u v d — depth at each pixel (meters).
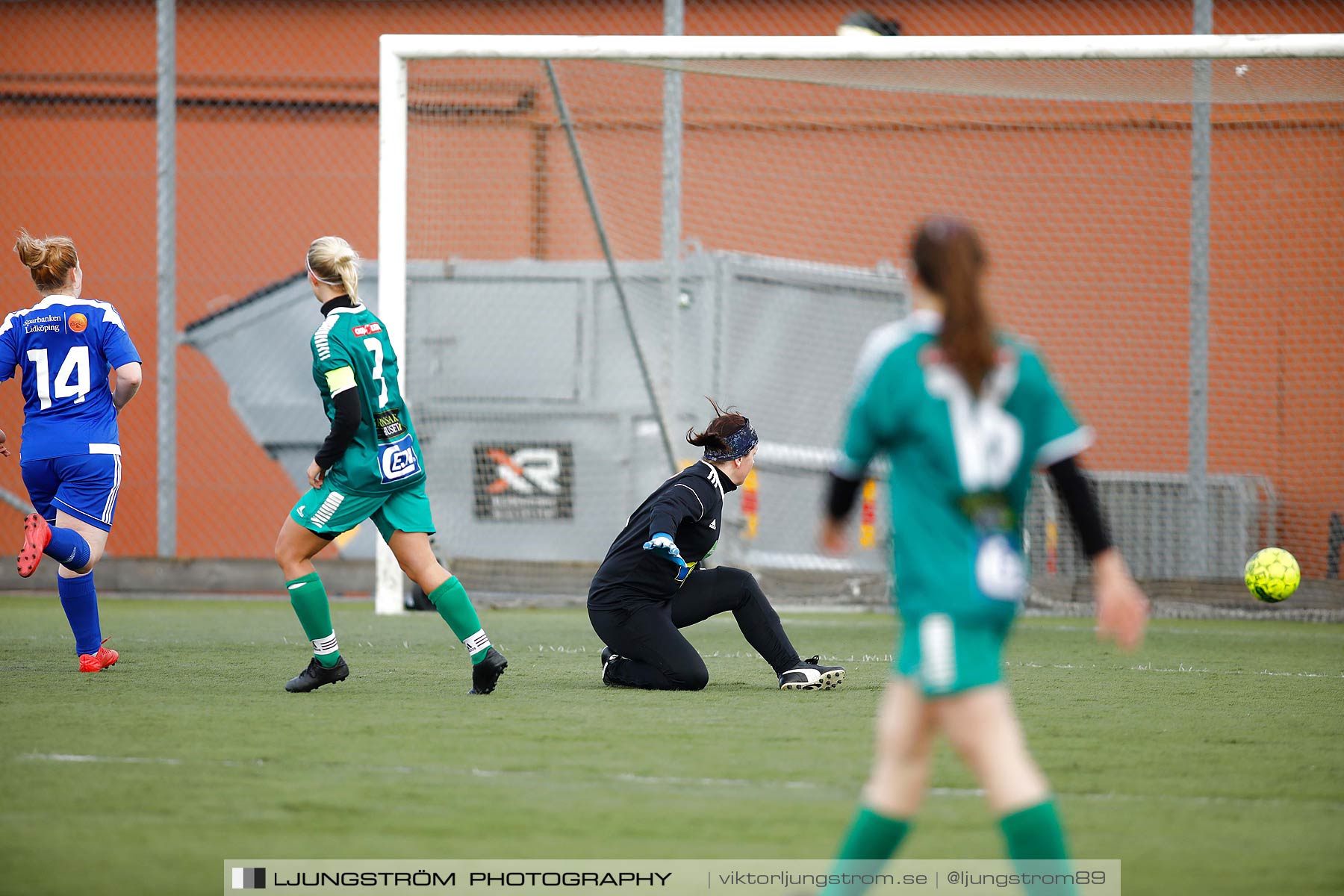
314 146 56.12
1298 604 43.09
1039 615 43.84
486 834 13.10
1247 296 47.34
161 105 47.09
